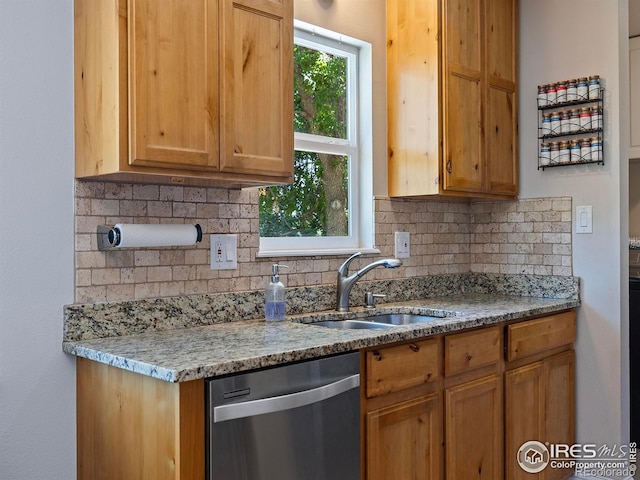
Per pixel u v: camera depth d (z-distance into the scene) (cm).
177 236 187
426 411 207
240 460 146
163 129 167
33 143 172
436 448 210
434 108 261
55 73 177
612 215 275
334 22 256
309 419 162
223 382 144
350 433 175
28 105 172
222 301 212
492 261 316
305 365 163
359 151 276
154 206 198
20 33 170
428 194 265
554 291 292
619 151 273
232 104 183
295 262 241
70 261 179
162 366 139
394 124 277
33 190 172
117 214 189
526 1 303
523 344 249
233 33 183
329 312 243
